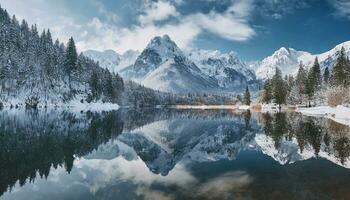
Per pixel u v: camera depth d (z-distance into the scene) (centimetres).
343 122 6238
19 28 15950
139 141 4434
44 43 15725
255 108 16150
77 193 1848
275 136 4400
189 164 2681
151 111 15512
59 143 3850
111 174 2327
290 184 1939
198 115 11531
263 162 2672
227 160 2816
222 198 1677
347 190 1812
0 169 2483
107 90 16888
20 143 3753
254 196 1711
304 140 3894
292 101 14000
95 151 3403
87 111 12475
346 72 11050
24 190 1928
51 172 2398
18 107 12431
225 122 7675
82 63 16538
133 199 1708
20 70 13738
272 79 14038
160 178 2166
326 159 2734
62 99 14225
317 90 12838
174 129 6194
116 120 8169
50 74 14862
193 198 1689
